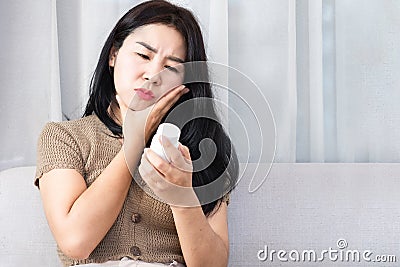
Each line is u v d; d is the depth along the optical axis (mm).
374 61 1850
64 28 1798
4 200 1542
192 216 1159
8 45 1779
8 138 1796
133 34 1223
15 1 1773
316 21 1817
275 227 1592
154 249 1271
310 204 1615
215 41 1757
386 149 1861
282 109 1830
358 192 1640
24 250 1492
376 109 1854
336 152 1876
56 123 1339
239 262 1570
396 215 1619
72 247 1164
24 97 1786
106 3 1783
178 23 1229
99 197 1179
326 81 1876
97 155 1285
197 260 1208
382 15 1843
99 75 1344
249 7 1829
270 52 1832
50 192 1220
